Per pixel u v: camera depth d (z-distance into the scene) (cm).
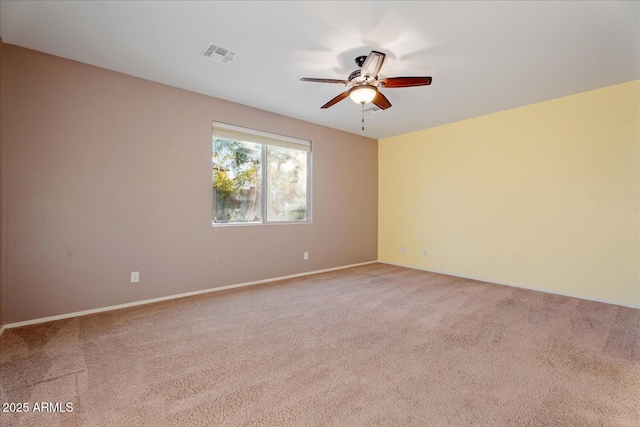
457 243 463
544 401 162
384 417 149
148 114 316
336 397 165
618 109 324
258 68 288
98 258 289
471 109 404
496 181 420
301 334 245
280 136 430
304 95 356
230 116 377
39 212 259
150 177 318
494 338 239
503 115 411
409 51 254
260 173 418
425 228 506
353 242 538
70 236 274
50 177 264
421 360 205
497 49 252
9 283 248
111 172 295
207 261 361
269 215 429
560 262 365
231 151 389
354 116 436
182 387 172
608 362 203
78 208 278
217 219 378
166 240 329
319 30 227
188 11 206
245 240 396
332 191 502
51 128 264
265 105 390
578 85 326
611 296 330
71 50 258
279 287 388
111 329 250
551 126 370
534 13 205
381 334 246
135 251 310
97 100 287
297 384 176
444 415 151
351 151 532
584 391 171
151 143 318
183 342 229
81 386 172
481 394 168
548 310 306
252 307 309
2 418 145
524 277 394
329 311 300
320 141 482
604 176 334
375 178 578
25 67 253
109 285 295
